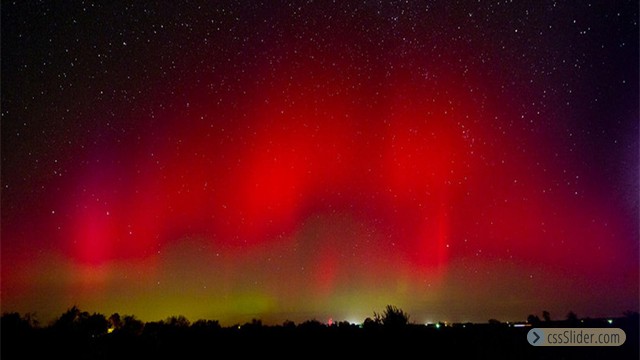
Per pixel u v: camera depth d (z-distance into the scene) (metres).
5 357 8.05
